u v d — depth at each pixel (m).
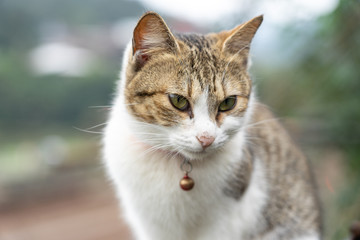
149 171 0.68
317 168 0.93
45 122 1.95
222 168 0.68
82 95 1.96
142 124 0.67
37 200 1.48
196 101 0.65
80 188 1.62
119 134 0.69
